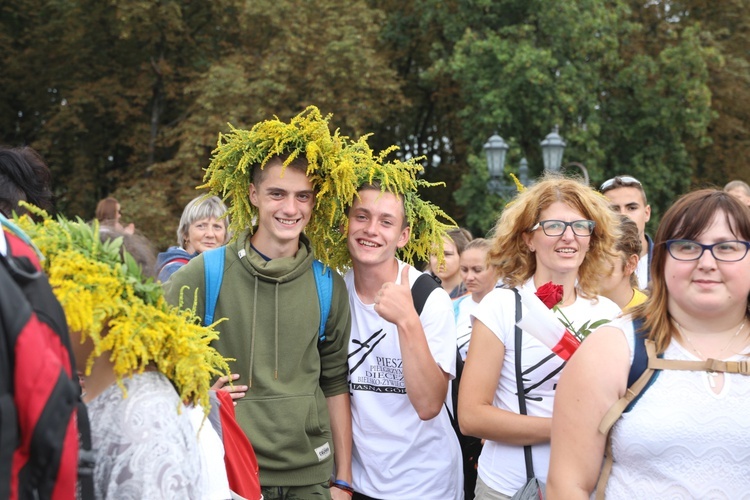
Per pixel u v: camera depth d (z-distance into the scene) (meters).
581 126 18.08
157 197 16.55
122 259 1.99
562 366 2.89
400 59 20.97
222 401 2.40
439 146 22.14
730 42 20.14
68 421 1.56
